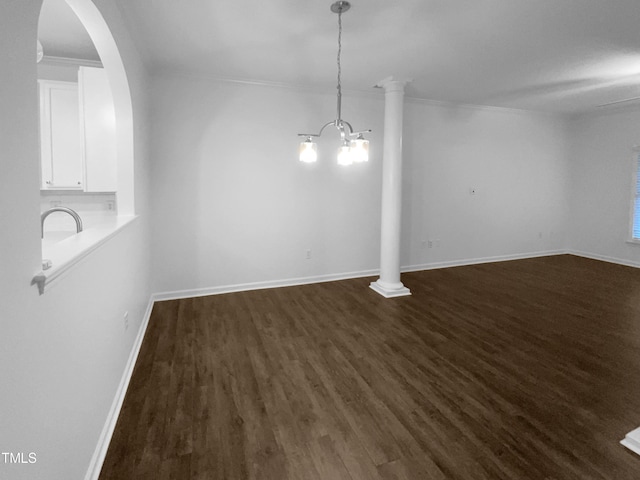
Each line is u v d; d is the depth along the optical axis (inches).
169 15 108.4
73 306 56.2
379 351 119.4
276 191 187.2
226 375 103.8
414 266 229.6
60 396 50.5
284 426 82.1
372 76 171.0
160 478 66.7
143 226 139.9
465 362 112.3
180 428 80.8
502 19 112.3
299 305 163.6
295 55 142.7
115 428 80.3
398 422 83.8
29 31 42.9
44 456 44.9
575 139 272.1
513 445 76.3
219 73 165.6
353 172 203.6
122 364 95.3
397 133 176.4
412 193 223.6
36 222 43.7
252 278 187.3
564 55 143.6
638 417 85.6
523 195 259.0
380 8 105.0
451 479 67.4
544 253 273.9
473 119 235.3
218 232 177.9
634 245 241.6
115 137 120.3
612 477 67.5
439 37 125.7
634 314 153.6
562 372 106.5
